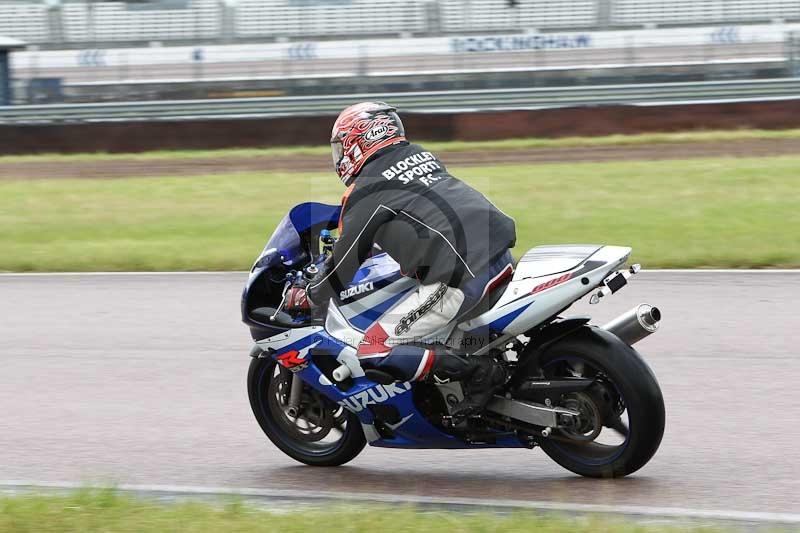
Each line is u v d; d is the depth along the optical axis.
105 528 9.43
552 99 55.47
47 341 19.84
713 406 14.32
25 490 11.76
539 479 11.74
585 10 72.69
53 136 55.84
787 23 68.25
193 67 73.44
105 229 33.62
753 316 19.56
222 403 15.45
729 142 48.53
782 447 12.47
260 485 11.96
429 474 12.20
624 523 9.40
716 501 10.65
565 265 11.23
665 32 68.81
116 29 78.12
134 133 55.66
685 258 25.02
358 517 9.53
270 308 12.09
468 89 64.06
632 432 10.80
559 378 11.07
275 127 55.09
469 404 11.12
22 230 34.03
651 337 18.36
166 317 21.38
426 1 74.94
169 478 12.30
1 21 78.62
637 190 36.16
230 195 39.22
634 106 53.44
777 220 29.70
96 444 13.73
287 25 76.38
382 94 56.03
